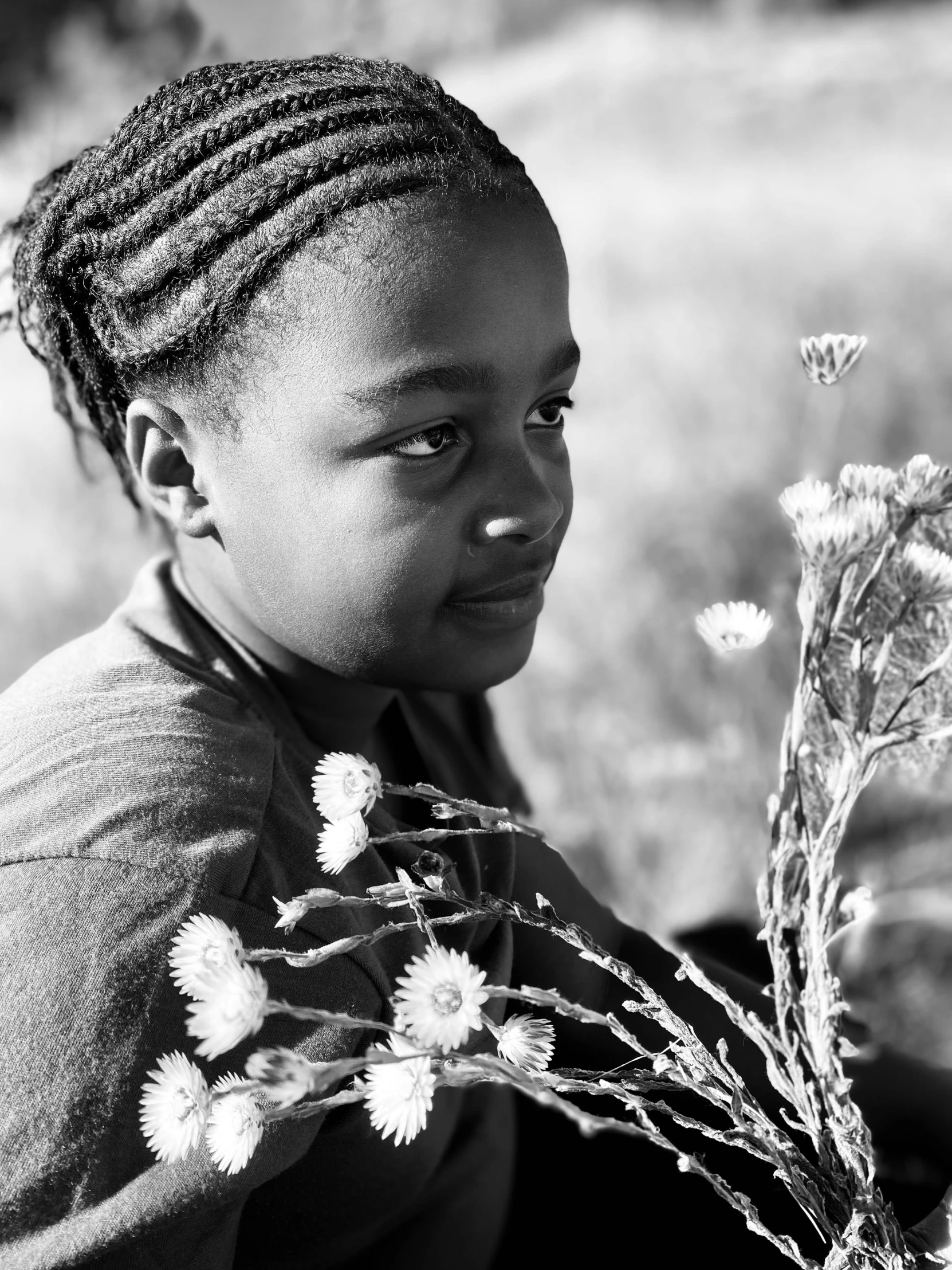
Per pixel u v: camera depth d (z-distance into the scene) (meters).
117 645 1.12
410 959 1.05
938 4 9.35
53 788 0.95
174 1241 0.89
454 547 1.02
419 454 1.00
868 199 5.62
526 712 2.56
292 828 1.00
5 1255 0.84
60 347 1.21
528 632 1.09
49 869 0.91
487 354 0.98
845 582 0.95
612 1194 1.51
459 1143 1.49
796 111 7.21
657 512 3.11
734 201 5.66
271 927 0.94
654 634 2.69
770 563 2.87
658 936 1.74
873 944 2.05
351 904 0.81
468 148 1.04
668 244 5.09
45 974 0.88
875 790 2.21
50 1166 0.85
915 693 1.12
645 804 2.31
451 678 1.07
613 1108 1.30
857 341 0.96
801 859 1.00
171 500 1.12
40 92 6.41
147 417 1.09
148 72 6.02
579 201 5.93
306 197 1.00
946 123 6.97
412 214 0.98
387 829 1.10
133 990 0.88
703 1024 1.33
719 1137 0.85
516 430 1.01
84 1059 0.86
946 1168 1.42
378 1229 1.31
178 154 1.05
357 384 0.97
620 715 2.53
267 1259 1.18
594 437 3.64
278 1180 1.09
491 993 0.74
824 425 3.44
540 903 0.87
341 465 1.00
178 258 1.03
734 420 3.59
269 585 1.07
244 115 1.05
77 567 3.27
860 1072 1.46
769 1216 1.28
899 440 3.39
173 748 0.99
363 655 1.06
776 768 2.30
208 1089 0.84
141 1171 0.87
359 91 1.06
